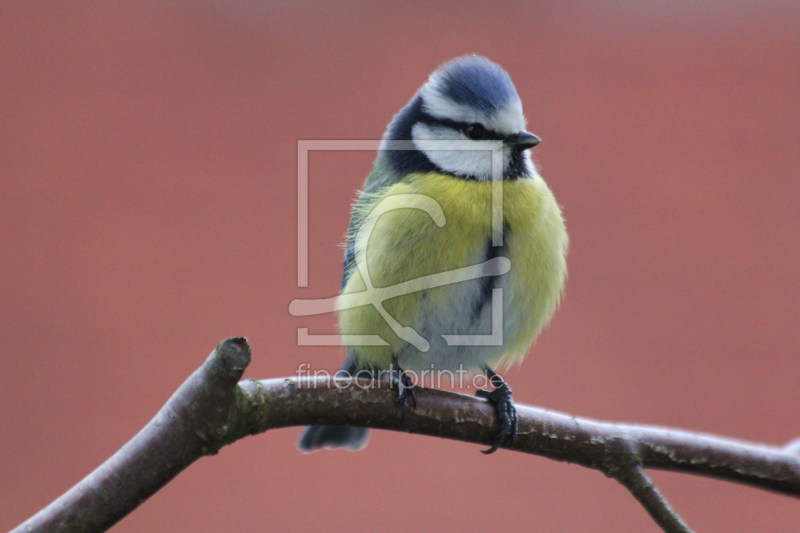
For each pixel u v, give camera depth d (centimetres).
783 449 768
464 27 1537
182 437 580
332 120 1437
